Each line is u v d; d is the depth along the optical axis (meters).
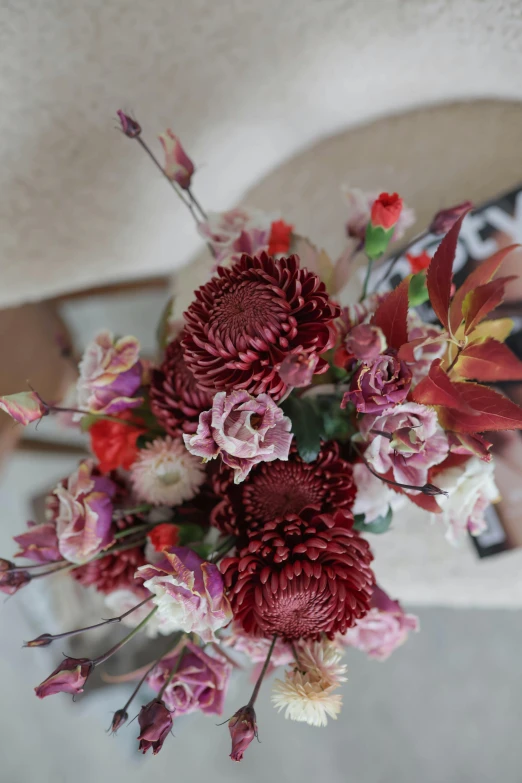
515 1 0.65
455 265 0.72
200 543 0.54
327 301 0.48
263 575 0.47
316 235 0.80
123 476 0.59
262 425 0.47
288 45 0.71
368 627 0.56
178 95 0.73
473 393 0.48
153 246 0.89
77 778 1.35
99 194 0.79
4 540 1.42
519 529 0.71
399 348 0.49
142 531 0.57
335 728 1.34
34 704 1.39
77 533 0.53
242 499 0.52
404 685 1.34
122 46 0.68
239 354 0.46
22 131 0.71
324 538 0.49
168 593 0.47
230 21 0.68
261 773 1.32
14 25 0.64
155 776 1.34
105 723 1.11
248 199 0.85
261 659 0.54
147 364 0.59
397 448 0.48
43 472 1.43
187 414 0.52
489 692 1.32
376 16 0.69
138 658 0.92
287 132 0.81
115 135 0.74
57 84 0.69
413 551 0.77
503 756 1.29
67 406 0.62
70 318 1.30
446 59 0.72
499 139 0.75
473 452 0.48
